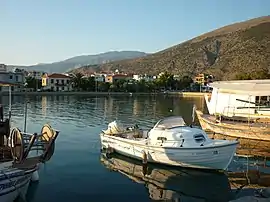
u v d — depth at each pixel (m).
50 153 15.52
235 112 35.69
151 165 21.61
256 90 34.44
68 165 21.36
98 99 93.31
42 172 19.72
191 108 67.50
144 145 21.80
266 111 33.72
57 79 131.88
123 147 23.59
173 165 21.02
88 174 19.58
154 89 137.00
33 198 15.70
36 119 45.81
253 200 14.25
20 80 67.69
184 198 16.17
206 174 19.89
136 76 173.62
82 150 25.67
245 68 158.75
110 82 137.88
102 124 41.41
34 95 105.00
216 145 19.88
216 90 38.34
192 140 20.64
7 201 13.68
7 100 80.94
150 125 41.78
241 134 30.98
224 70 171.00
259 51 171.62
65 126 39.25
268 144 28.95
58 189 16.98
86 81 125.06
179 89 148.75
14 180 13.44
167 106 71.69
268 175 19.69
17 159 14.34
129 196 16.38
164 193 16.83
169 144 21.03
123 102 82.62
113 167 21.11
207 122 34.28
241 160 23.45
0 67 98.56
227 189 17.41
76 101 83.19
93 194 16.45
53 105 69.50
